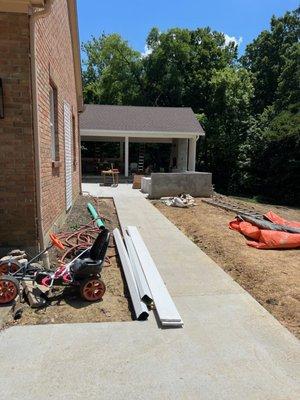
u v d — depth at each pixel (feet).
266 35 132.57
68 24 33.06
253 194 97.55
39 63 18.51
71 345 11.05
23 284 14.46
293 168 84.84
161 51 116.26
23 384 9.21
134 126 76.07
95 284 14.29
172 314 12.75
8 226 17.89
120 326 12.32
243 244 23.86
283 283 16.79
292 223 31.12
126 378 9.53
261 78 130.72
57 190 24.59
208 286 16.22
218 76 108.06
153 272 16.83
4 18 16.65
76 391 8.99
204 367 10.10
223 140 104.78
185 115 83.46
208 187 48.88
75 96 41.50
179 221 32.04
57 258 19.44
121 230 27.30
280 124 92.79
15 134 17.42
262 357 10.65
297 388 9.29
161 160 109.70
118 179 72.08
